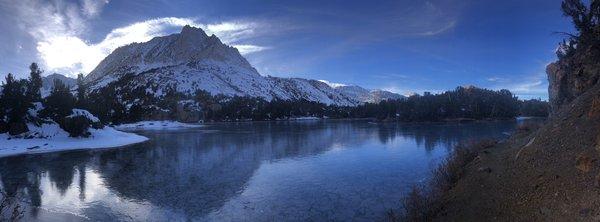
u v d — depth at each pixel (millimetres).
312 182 32969
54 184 35719
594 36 25625
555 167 17250
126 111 185500
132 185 34406
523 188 17312
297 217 23281
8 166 47156
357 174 35656
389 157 46594
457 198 20203
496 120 149375
